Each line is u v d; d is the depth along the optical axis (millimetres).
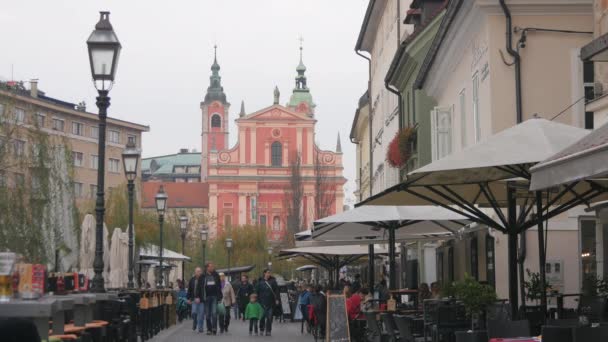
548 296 19016
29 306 8523
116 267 34969
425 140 36906
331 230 27812
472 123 26281
